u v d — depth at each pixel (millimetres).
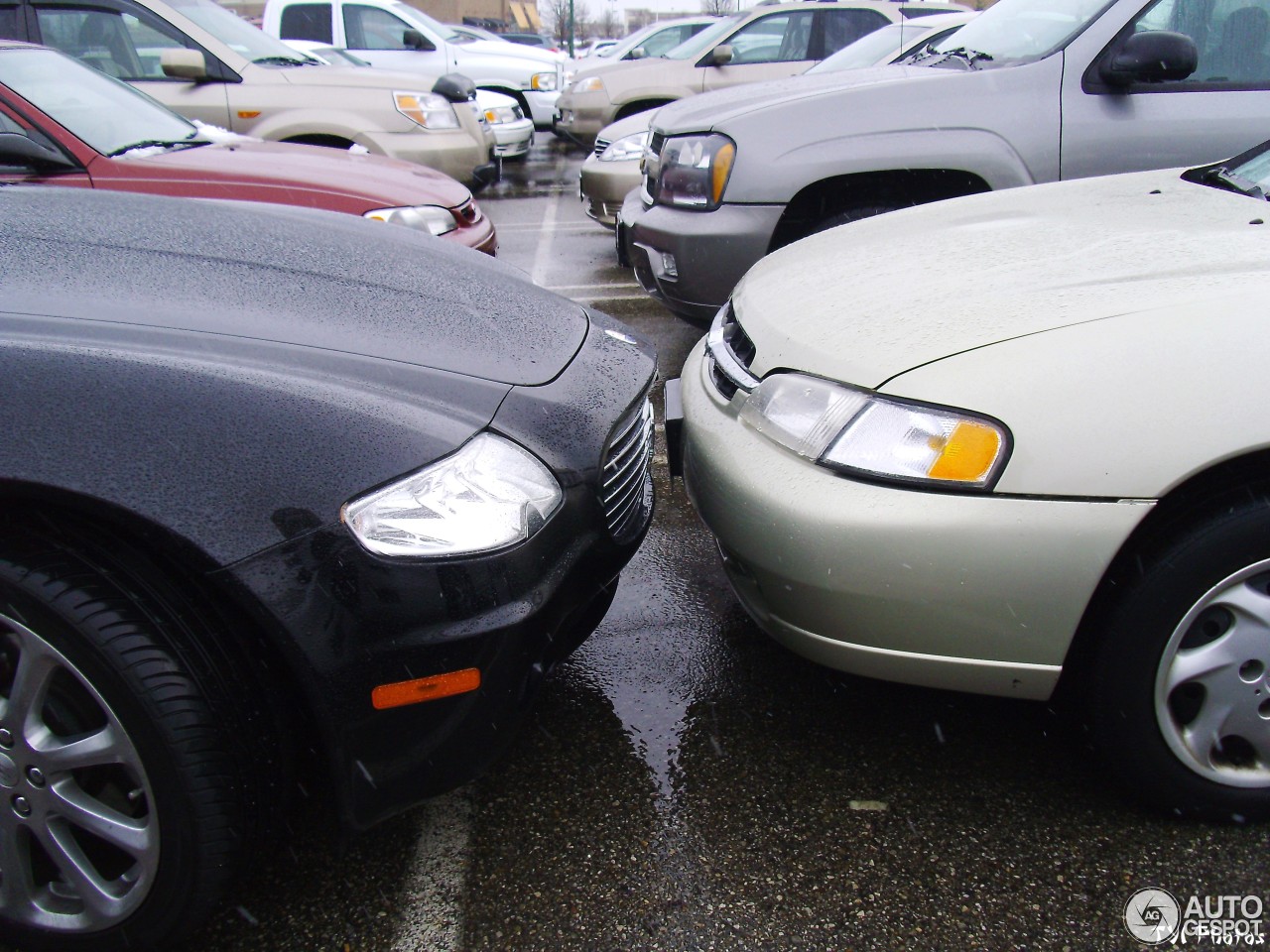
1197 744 1647
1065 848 1695
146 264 1773
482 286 2133
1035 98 3510
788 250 2543
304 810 1820
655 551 2857
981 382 1586
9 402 1329
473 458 1501
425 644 1420
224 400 1395
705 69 9406
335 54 10234
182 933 1456
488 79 12789
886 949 1501
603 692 2178
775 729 2039
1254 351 1525
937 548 1554
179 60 5734
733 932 1534
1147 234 2004
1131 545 1561
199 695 1337
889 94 3564
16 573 1289
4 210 2041
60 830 1425
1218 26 3549
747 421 1891
